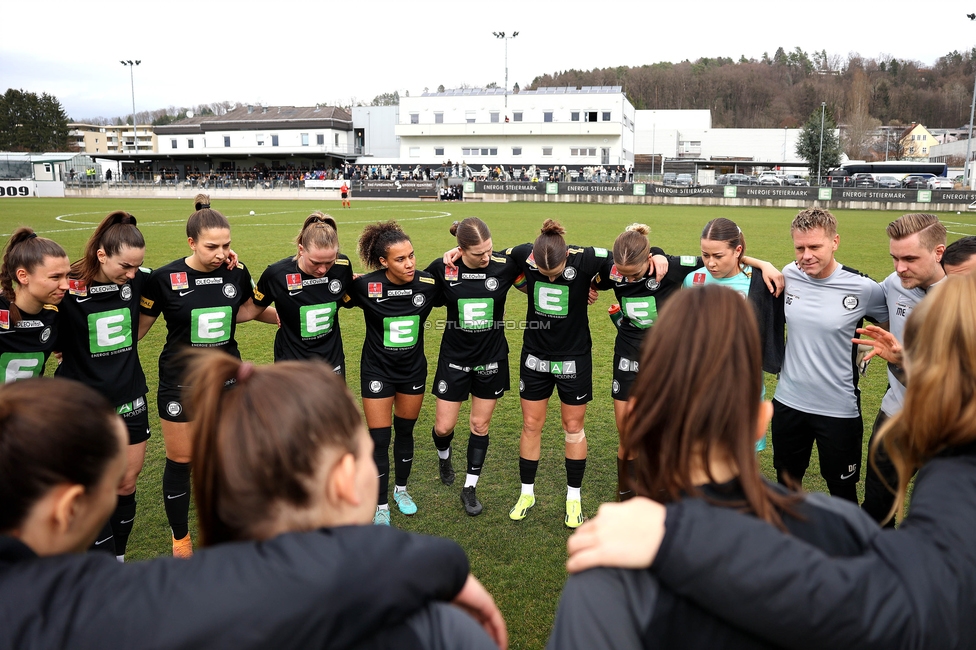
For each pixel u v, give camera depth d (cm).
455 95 6397
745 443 123
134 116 6438
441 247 1705
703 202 3725
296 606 100
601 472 496
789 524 122
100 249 336
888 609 103
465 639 119
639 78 10788
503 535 402
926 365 134
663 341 129
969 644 108
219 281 400
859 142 7319
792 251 1644
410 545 116
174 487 378
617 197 3881
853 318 351
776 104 10150
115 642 98
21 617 101
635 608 112
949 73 11231
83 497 120
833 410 358
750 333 126
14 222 2308
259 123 6731
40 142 8750
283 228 2180
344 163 6450
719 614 105
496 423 593
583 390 416
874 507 349
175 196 4825
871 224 2434
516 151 6309
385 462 418
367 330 425
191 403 132
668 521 109
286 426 118
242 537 126
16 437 111
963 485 121
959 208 3275
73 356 350
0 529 114
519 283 445
